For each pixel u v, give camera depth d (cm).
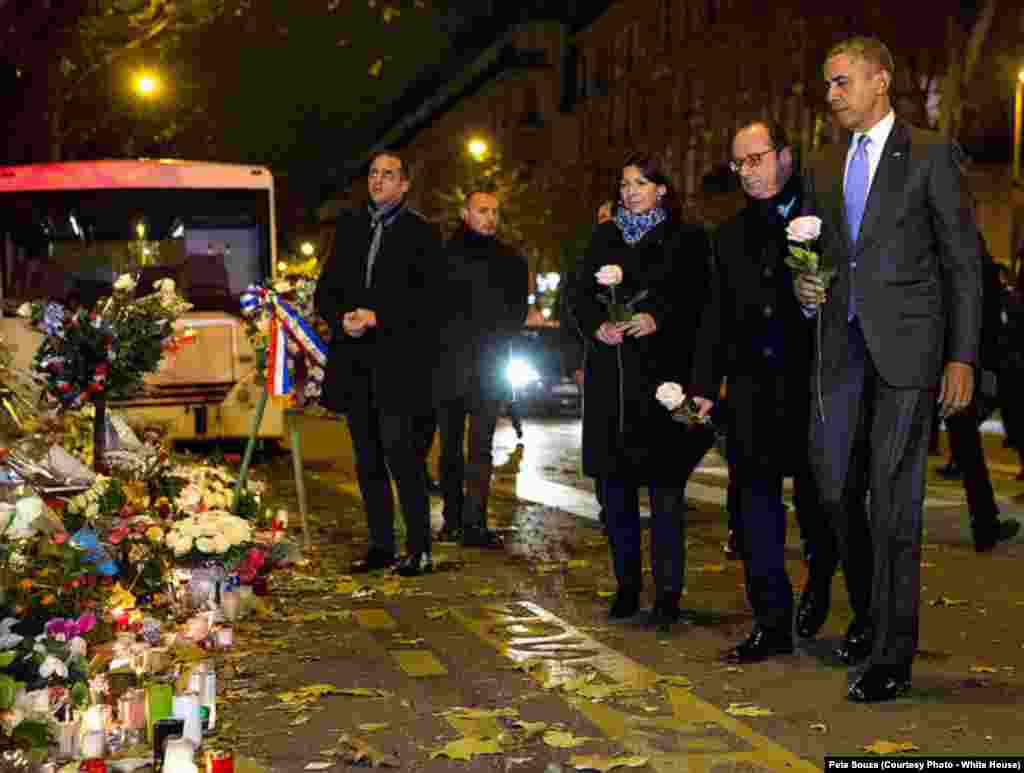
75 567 604
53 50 2284
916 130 597
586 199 6247
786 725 548
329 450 2127
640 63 6266
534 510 1298
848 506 637
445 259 958
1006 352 1224
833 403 607
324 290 927
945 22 3222
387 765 502
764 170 653
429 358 916
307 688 605
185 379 1850
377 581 896
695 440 747
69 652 527
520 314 1071
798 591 853
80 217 1930
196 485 835
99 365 812
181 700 520
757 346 659
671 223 755
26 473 666
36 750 476
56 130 2553
